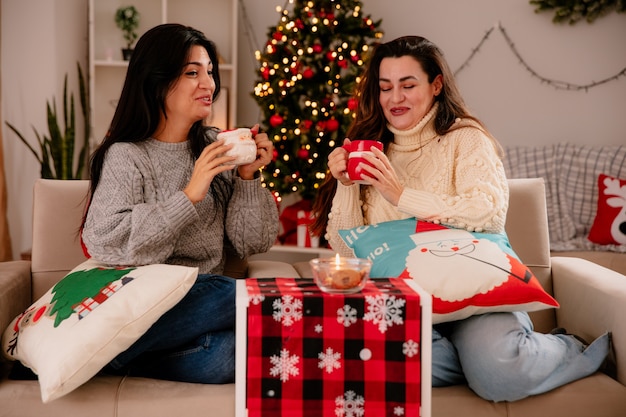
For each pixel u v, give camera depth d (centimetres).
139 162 184
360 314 133
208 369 159
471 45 424
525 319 171
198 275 171
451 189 191
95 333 148
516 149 402
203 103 190
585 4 412
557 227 379
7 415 151
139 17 419
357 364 133
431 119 200
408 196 179
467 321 165
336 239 196
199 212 190
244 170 195
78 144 412
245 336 133
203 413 152
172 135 193
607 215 362
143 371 165
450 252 165
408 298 132
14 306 187
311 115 367
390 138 208
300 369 133
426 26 425
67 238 207
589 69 419
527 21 420
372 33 374
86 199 203
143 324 152
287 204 441
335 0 366
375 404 133
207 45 196
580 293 191
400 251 168
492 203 180
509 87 425
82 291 158
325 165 368
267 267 210
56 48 383
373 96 207
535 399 159
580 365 163
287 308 132
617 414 158
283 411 133
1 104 379
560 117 423
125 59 409
